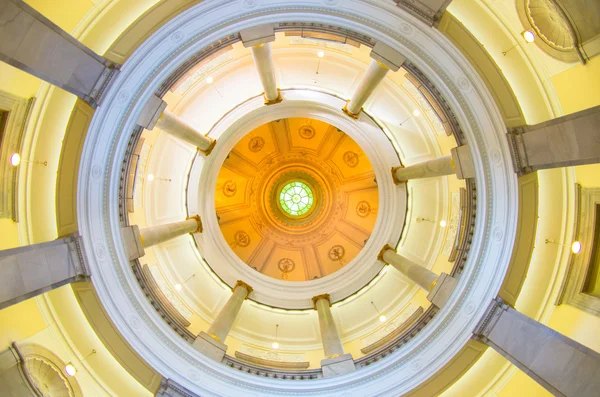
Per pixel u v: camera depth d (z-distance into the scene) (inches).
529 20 370.6
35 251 352.8
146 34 401.1
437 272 629.6
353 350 617.6
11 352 362.0
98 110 391.9
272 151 956.0
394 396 435.5
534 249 426.3
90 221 417.7
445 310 446.0
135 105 413.7
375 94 671.8
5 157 367.2
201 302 658.2
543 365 343.0
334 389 443.5
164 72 420.8
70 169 403.5
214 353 471.5
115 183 430.0
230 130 688.4
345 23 425.1
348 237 906.7
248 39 441.4
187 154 673.6
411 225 690.8
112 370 442.0
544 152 357.1
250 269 719.1
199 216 683.4
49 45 315.3
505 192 414.6
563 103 381.1
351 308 679.7
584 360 315.3
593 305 386.0
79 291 414.9
